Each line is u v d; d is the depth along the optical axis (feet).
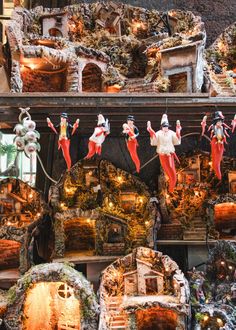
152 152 17.74
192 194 16.46
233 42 17.20
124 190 16.52
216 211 17.02
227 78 15.12
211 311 13.20
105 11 17.84
